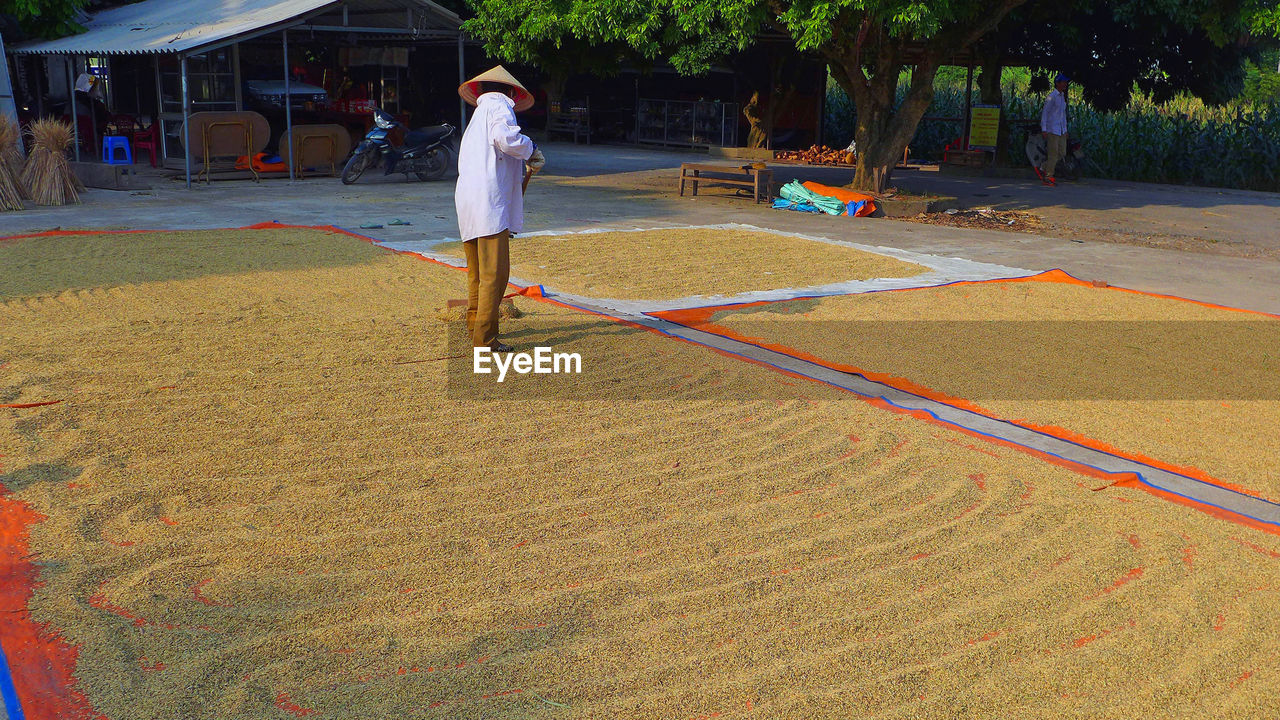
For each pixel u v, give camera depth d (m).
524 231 11.34
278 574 3.35
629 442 4.68
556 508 3.94
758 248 10.36
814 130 26.38
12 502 3.79
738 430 4.89
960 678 2.83
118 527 3.64
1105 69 21.67
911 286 8.65
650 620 3.13
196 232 10.63
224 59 18.33
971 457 4.62
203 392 5.15
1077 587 3.39
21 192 13.06
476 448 4.54
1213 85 20.98
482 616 3.12
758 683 2.79
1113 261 10.74
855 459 4.55
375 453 4.43
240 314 6.86
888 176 15.78
